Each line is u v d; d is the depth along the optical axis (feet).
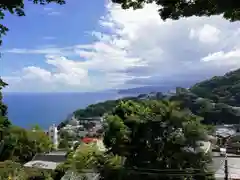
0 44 34.17
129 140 48.88
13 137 88.07
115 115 50.96
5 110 60.08
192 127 47.93
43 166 73.72
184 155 47.37
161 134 48.16
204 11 25.70
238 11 24.57
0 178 46.42
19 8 26.12
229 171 51.24
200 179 47.32
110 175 50.03
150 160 48.21
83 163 54.49
